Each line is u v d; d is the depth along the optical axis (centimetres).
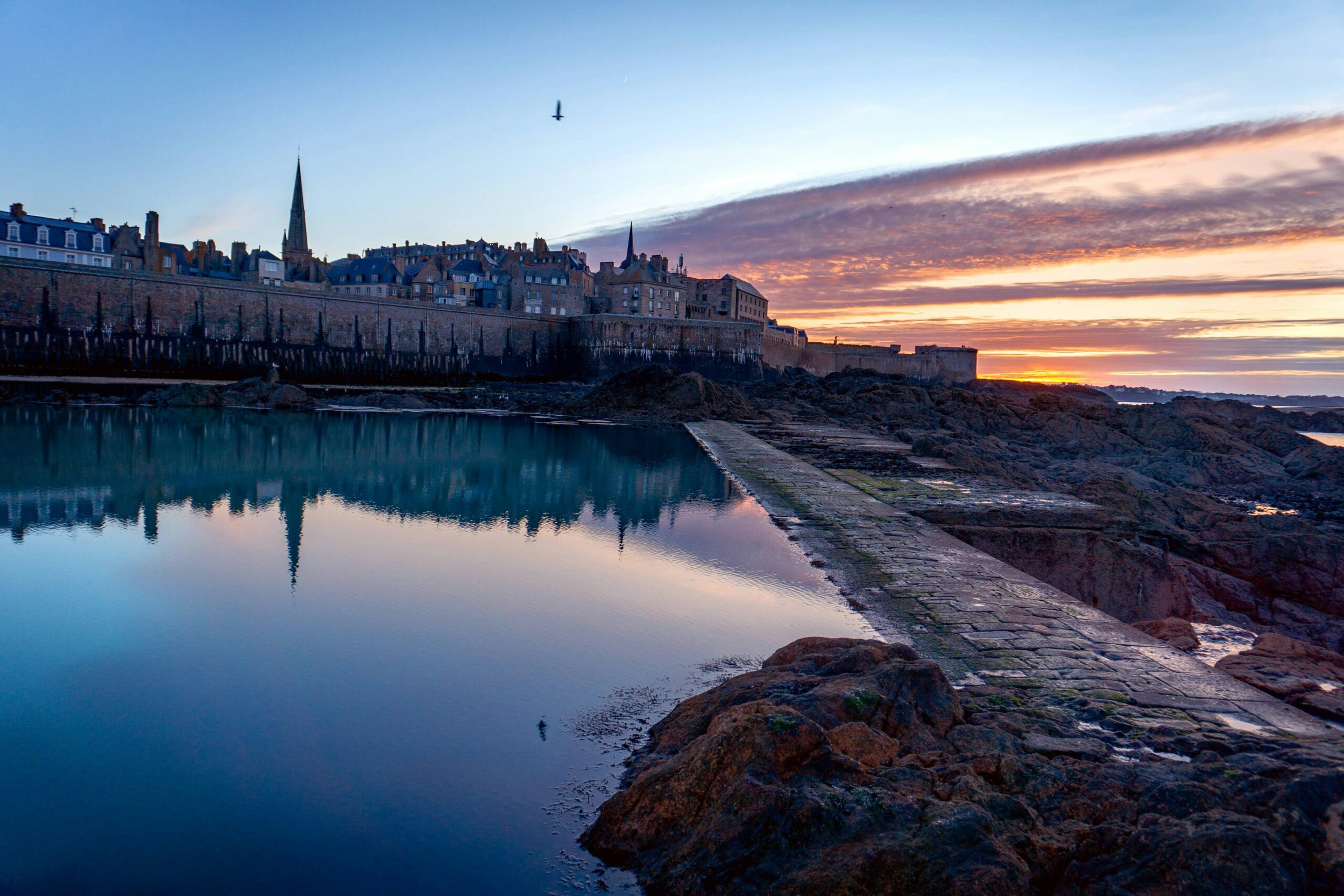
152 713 1010
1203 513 2767
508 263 14250
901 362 15712
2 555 1795
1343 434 11406
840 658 906
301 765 884
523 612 1437
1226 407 7444
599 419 6600
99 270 7069
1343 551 2164
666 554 1877
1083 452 5406
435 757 902
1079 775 688
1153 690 970
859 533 2041
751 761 689
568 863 700
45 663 1179
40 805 802
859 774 678
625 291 13375
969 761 712
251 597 1520
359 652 1232
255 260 11444
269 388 6438
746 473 3206
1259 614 2056
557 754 908
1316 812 578
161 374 7450
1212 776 667
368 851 730
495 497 2730
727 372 11450
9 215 8856
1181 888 530
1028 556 1991
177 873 698
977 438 5234
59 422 4553
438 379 9594
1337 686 1002
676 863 644
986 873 548
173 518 2253
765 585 1584
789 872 589
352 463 3491
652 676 1145
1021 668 1058
